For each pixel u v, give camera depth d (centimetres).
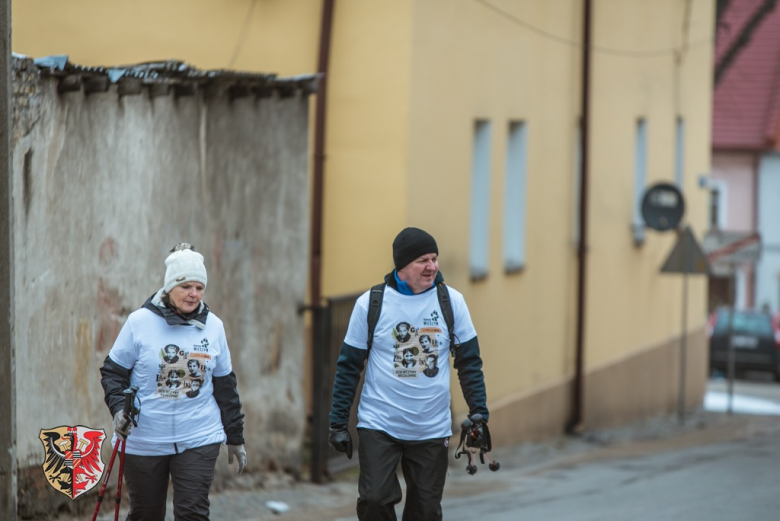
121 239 2255
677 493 2955
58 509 2105
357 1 3353
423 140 3425
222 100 2569
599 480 3266
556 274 4531
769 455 3897
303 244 2895
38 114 2000
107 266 2219
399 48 3331
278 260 2797
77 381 2145
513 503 2792
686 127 6266
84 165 2141
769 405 6962
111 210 2222
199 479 1600
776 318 9056
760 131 10725
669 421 5656
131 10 3438
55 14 3444
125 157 2256
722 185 10938
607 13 4934
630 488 3067
